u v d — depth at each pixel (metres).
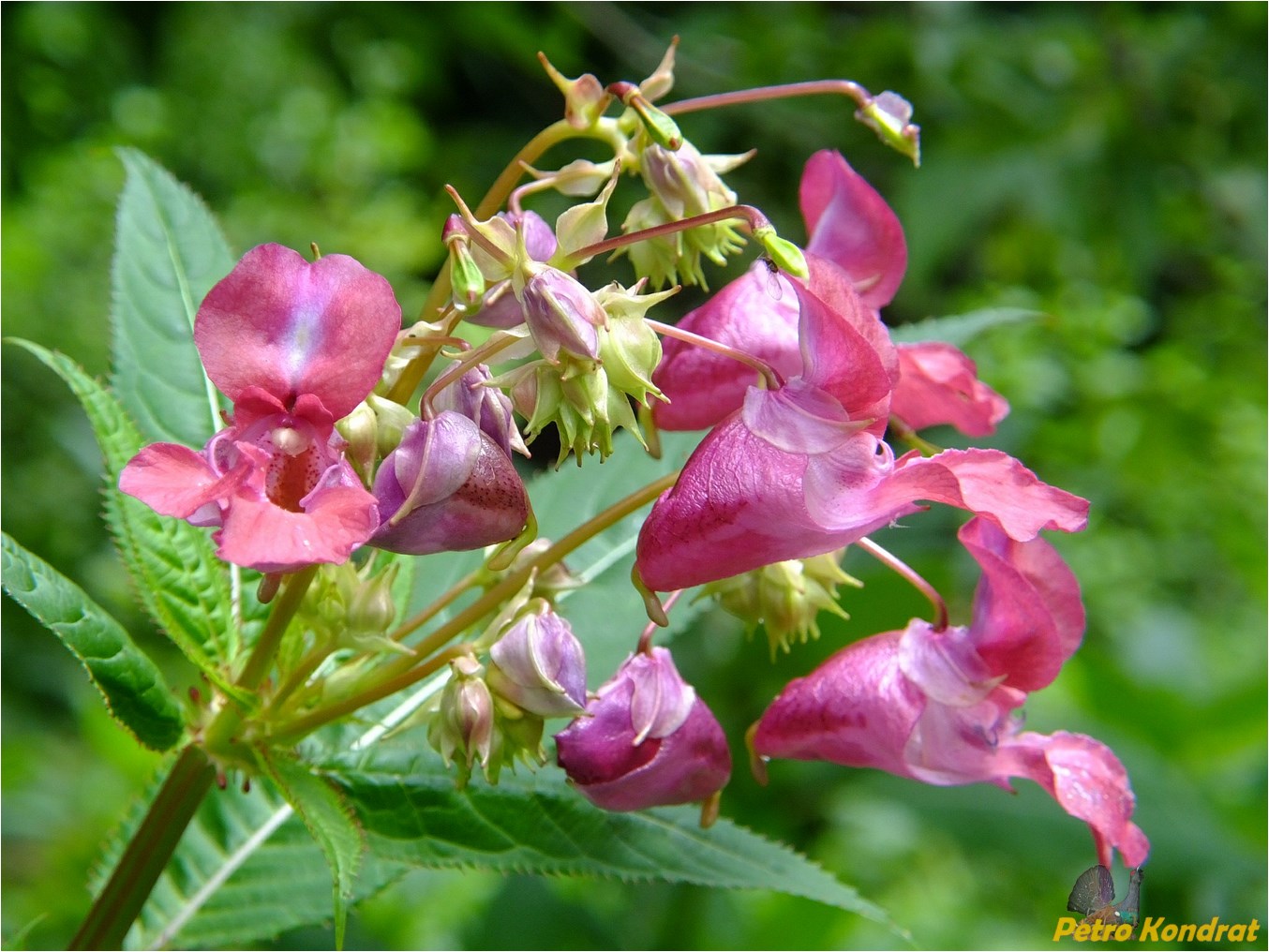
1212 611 0.81
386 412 0.21
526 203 0.70
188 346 0.27
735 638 0.44
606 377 0.20
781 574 0.23
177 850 0.27
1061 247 0.76
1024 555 0.23
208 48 0.88
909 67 0.64
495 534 0.21
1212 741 0.45
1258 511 0.81
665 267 0.22
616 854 0.25
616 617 0.28
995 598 0.22
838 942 0.42
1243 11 0.64
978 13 0.68
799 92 0.23
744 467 0.20
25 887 0.50
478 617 0.23
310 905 0.27
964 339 0.30
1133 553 0.79
